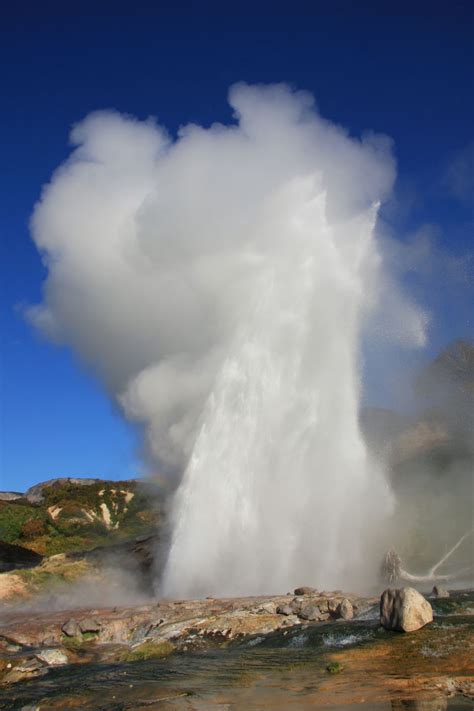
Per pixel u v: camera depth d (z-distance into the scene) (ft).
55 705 34.30
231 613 53.01
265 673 36.70
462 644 36.47
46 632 56.13
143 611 60.34
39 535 203.92
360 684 31.78
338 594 56.85
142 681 37.93
